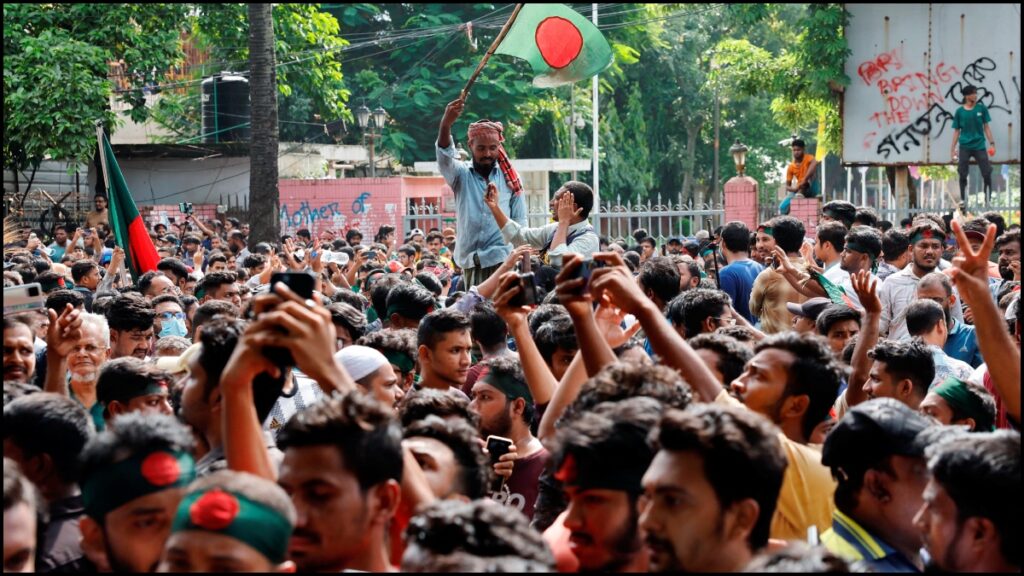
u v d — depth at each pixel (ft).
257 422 10.09
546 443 12.78
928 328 20.62
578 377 13.23
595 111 91.86
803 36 57.93
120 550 9.62
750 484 8.98
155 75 73.82
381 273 34.58
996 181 106.01
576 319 12.62
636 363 11.35
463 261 25.71
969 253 12.25
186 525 8.53
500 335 19.63
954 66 55.21
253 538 8.48
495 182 25.77
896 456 11.05
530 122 107.34
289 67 81.05
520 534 8.65
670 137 128.36
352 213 80.59
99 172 66.85
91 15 67.77
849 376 17.57
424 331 17.52
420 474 10.92
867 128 56.70
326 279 33.27
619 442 9.80
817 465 12.16
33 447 11.37
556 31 24.39
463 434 11.93
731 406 9.50
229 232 67.67
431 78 97.96
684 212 59.47
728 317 19.22
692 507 8.95
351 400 9.52
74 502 11.51
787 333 13.11
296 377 17.15
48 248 53.21
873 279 17.62
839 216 33.81
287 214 81.15
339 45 86.43
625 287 12.42
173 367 15.88
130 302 20.83
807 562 8.42
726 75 70.90
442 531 8.53
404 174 96.89
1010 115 54.80
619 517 9.78
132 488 9.58
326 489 9.26
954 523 9.43
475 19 99.35
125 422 9.84
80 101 63.72
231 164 82.84
